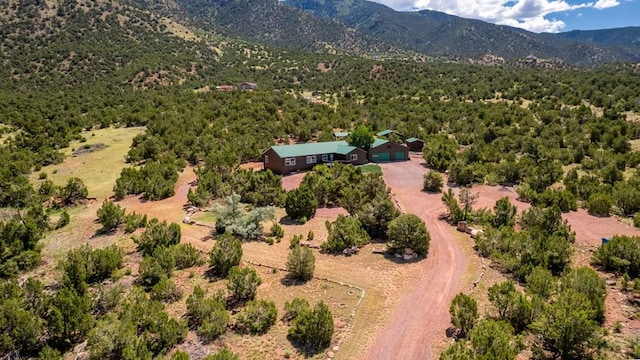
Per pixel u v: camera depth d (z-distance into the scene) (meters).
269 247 29.55
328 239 29.11
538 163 49.66
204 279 24.86
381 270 25.20
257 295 22.62
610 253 24.30
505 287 19.38
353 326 19.38
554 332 15.93
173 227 29.67
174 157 54.91
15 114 77.81
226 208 33.28
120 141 66.50
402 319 19.80
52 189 42.88
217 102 87.94
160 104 90.12
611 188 40.25
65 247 30.72
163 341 17.95
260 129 71.12
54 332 18.58
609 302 20.50
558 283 21.56
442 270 24.92
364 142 58.62
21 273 26.81
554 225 30.02
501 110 84.69
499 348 14.86
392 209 31.00
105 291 21.55
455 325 18.33
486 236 27.56
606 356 16.03
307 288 23.23
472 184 46.38
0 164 49.91
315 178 42.00
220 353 15.66
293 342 18.31
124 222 34.69
